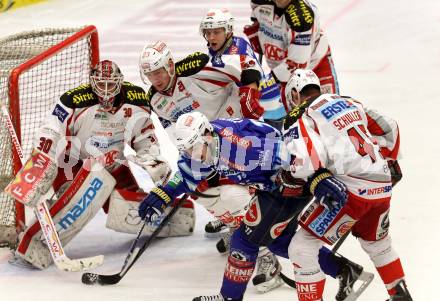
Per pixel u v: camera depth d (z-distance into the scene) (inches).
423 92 775.1
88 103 476.7
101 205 484.4
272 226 396.2
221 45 481.4
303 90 399.2
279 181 386.3
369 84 803.4
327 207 376.2
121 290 441.7
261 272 435.2
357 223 394.6
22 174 459.2
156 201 428.1
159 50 462.6
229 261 403.5
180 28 984.3
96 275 449.4
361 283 442.0
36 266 471.8
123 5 1087.6
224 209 450.0
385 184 384.2
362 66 855.1
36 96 641.0
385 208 388.2
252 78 478.6
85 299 429.7
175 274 464.4
